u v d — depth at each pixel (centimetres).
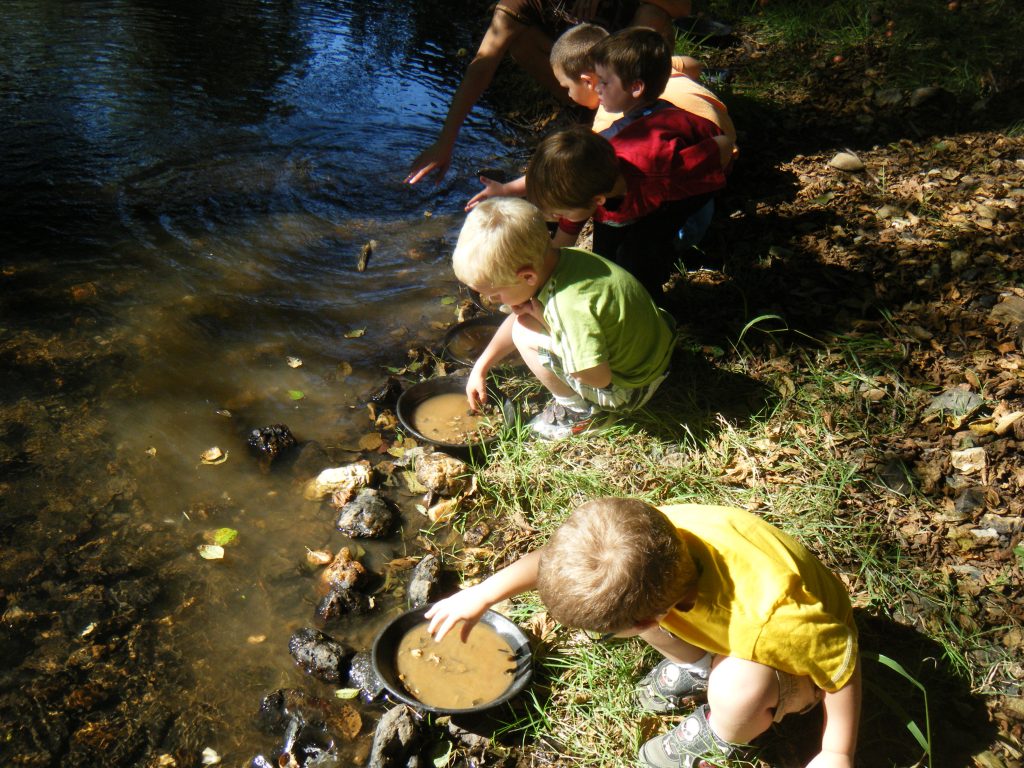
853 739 197
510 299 286
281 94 575
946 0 665
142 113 534
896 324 365
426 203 474
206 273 405
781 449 308
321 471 307
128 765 218
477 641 245
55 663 239
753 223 436
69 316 370
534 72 507
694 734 208
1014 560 267
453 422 324
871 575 261
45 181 459
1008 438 309
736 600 191
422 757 221
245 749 224
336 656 242
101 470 300
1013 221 426
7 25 641
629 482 296
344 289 404
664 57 349
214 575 268
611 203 344
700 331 364
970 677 236
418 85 606
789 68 606
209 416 328
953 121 530
